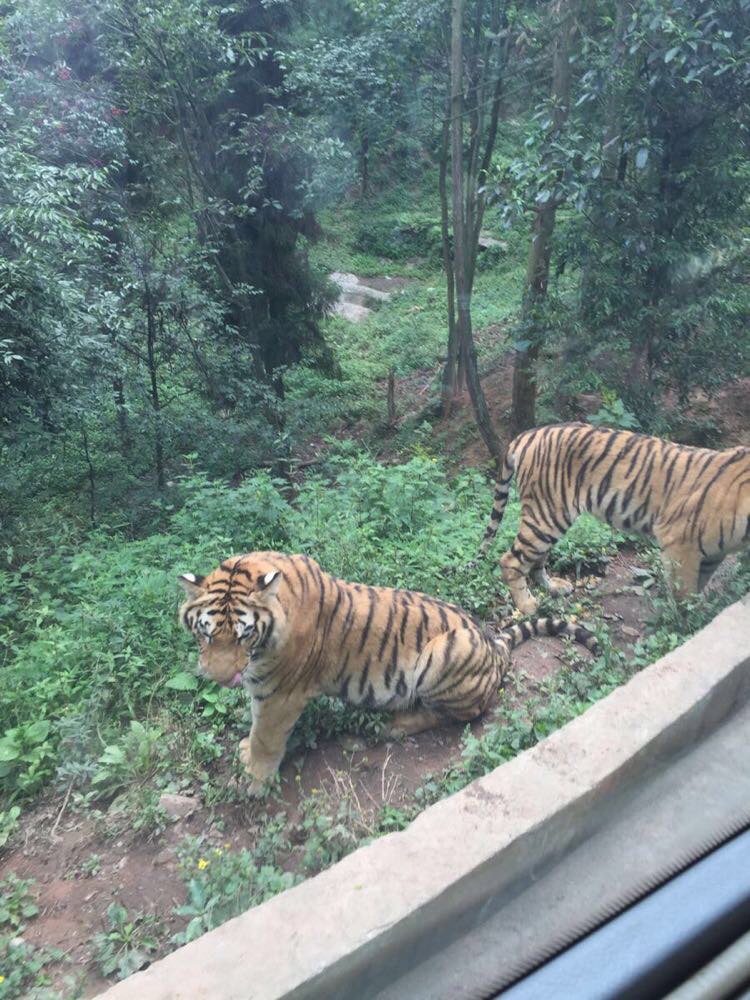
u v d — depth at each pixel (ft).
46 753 14.30
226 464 36.83
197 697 15.69
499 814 8.99
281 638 12.77
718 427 33.68
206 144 39.65
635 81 28.04
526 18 36.55
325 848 11.44
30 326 25.16
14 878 11.76
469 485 31.58
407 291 71.41
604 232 30.19
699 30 25.67
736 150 28.94
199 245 38.40
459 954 8.03
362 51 40.34
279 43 41.37
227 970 7.09
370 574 19.86
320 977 7.07
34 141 30.45
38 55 36.29
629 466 18.48
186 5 35.24
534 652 17.34
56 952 10.37
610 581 21.45
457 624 14.55
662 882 8.42
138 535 31.04
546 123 29.30
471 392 39.60
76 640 17.89
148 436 34.71
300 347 46.09
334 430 49.70
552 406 38.27
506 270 71.67
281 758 13.99
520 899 8.68
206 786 13.47
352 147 44.86
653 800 10.13
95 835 12.85
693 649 12.40
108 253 33.50
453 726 15.01
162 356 36.09
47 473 32.96
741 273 30.55
